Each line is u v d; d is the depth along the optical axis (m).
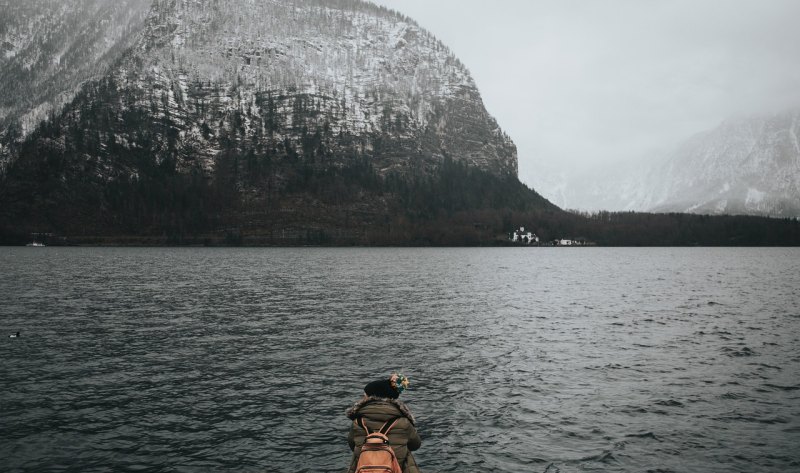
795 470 14.74
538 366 26.62
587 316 44.47
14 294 59.59
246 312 46.09
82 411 19.50
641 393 21.89
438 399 21.09
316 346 31.41
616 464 15.13
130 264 137.38
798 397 21.30
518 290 69.00
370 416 10.16
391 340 33.44
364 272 108.06
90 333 35.12
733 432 17.52
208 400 20.91
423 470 14.80
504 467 14.98
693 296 61.38
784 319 42.62
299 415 19.23
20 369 25.47
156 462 15.27
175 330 36.53
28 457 15.48
